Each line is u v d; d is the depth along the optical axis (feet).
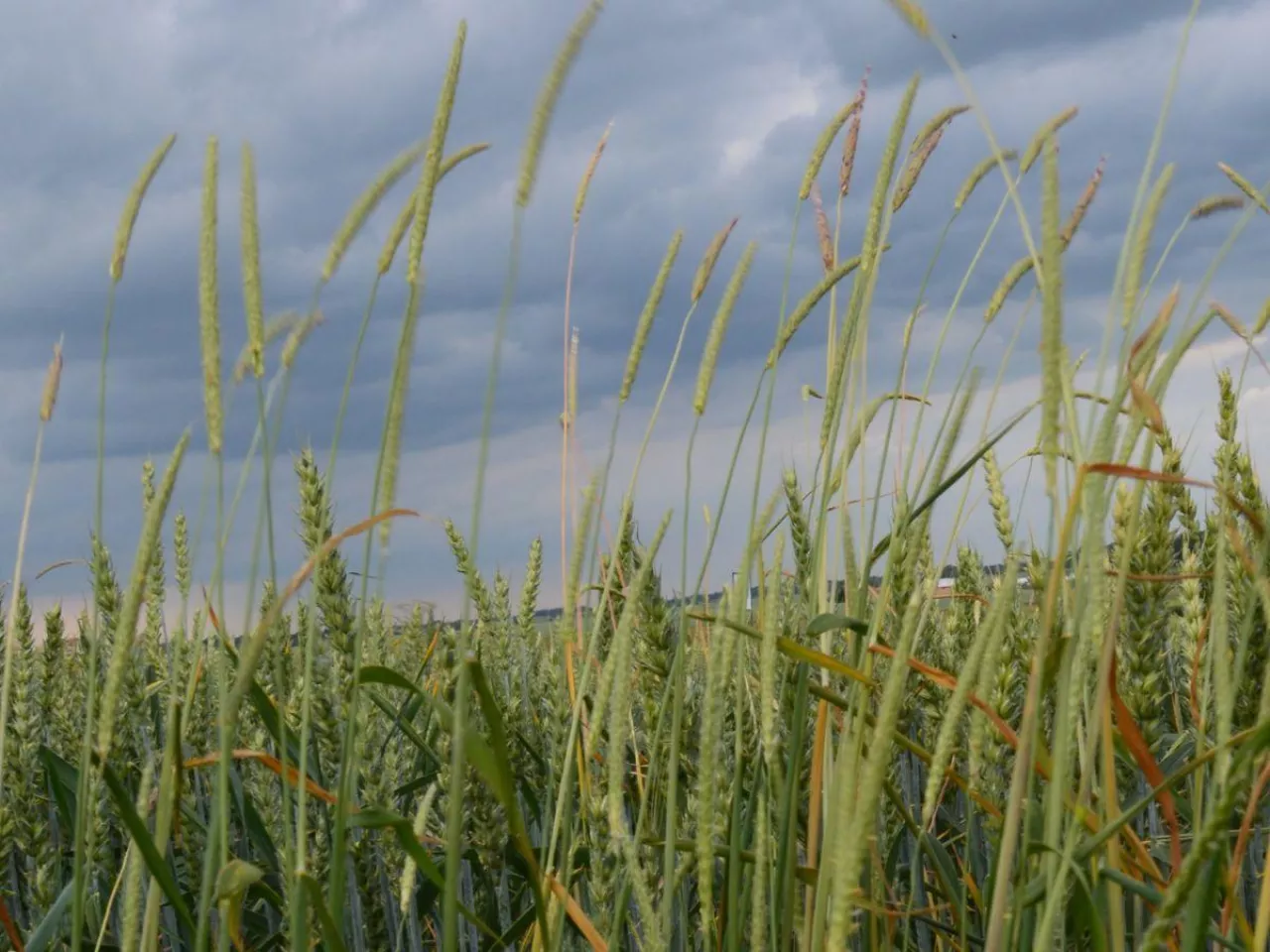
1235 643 8.14
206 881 5.34
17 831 10.39
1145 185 5.65
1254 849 9.09
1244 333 7.72
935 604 10.69
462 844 9.84
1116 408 5.14
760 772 7.79
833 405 7.70
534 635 14.07
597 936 7.25
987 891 7.85
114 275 6.79
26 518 7.23
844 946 3.96
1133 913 7.77
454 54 5.84
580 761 8.76
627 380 7.30
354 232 5.93
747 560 6.13
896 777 10.22
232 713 5.41
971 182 8.34
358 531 5.33
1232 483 8.60
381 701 9.70
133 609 5.52
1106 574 7.10
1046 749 6.77
